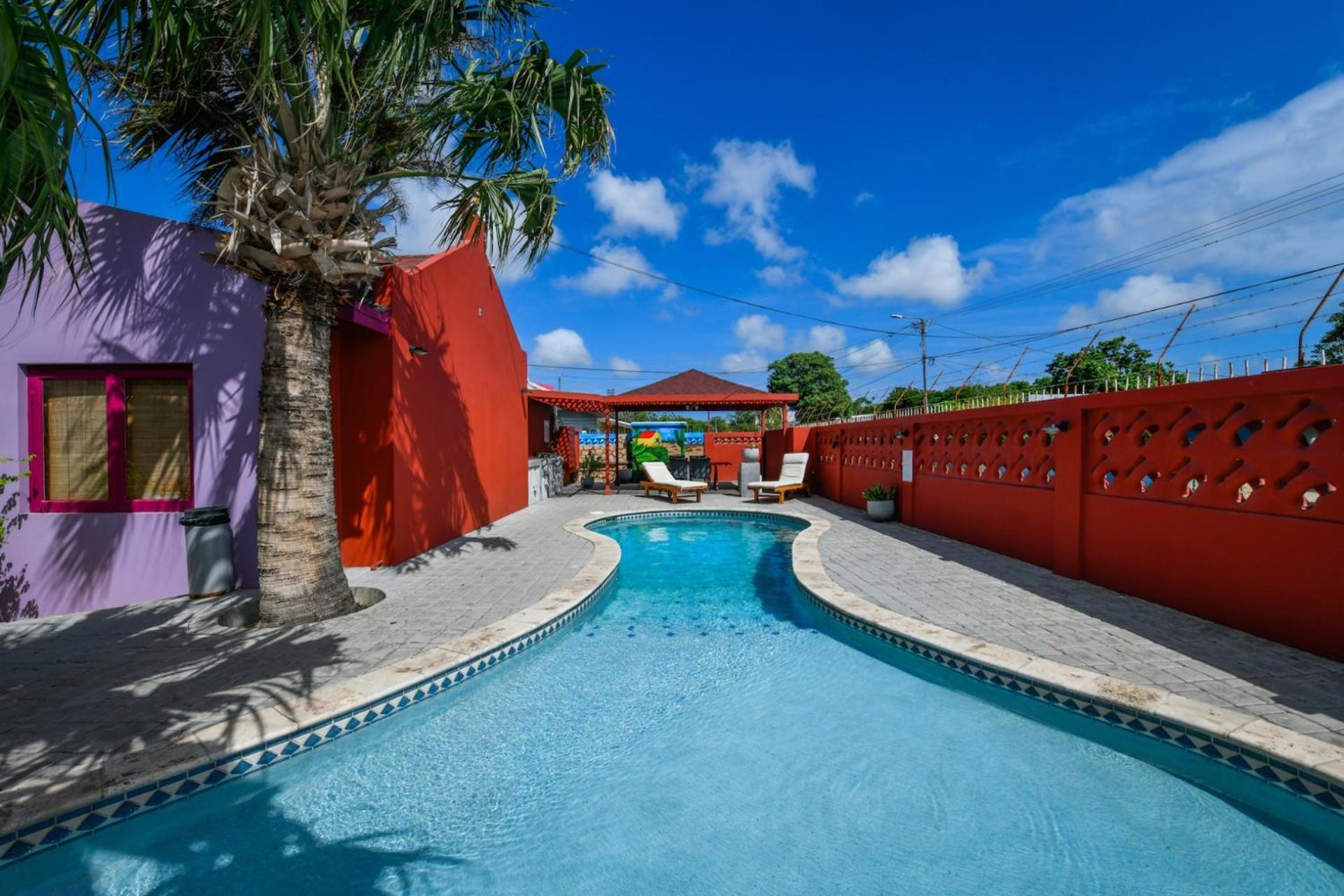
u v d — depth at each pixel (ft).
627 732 12.19
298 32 12.44
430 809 9.71
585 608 18.85
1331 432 11.84
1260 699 10.39
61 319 18.47
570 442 68.69
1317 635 12.25
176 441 19.30
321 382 16.88
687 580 24.68
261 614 15.88
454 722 12.53
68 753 9.19
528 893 7.96
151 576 18.76
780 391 172.35
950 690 13.50
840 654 15.99
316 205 15.66
